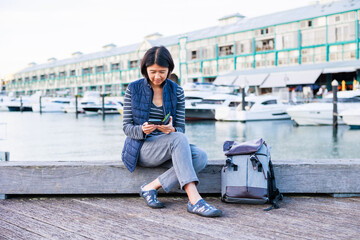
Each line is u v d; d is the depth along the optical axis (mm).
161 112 2688
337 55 35625
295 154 10836
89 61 67500
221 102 23922
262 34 41312
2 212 2701
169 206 2850
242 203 2859
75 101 34781
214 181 3129
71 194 3195
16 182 3062
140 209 2771
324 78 39625
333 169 3086
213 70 46906
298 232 2258
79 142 13766
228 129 18234
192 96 24734
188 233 2254
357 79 34156
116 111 35656
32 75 85062
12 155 10930
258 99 23141
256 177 2725
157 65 2471
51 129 19328
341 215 2598
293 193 3209
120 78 60875
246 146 2773
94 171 3084
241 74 40625
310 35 37500
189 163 2604
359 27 34062
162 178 2744
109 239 2164
